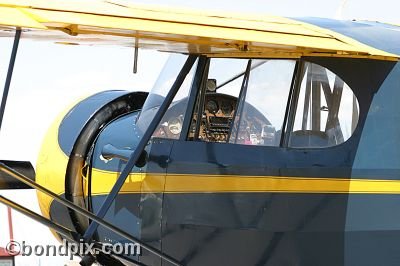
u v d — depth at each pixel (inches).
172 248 370.9
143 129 404.2
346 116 341.1
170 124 384.8
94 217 347.3
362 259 332.5
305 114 350.3
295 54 355.3
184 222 364.8
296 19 383.9
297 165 342.0
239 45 341.1
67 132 448.1
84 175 432.8
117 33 320.8
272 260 345.4
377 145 332.8
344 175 333.7
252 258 349.4
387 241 331.0
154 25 307.0
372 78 339.3
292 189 341.4
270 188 345.4
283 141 351.3
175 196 367.9
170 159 371.6
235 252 352.8
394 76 336.2
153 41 341.4
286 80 358.0
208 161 360.2
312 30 353.7
